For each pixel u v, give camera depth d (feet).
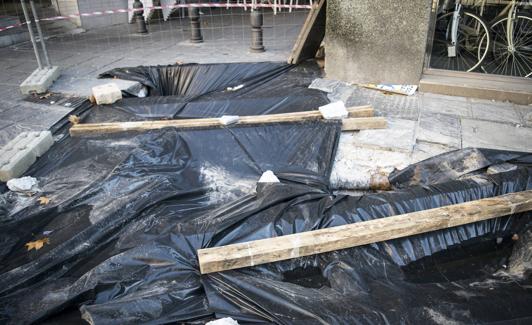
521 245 10.96
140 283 9.74
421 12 18.20
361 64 20.25
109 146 15.10
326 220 11.10
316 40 23.45
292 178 13.56
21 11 35.12
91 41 30.53
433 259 10.76
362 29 19.54
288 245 10.07
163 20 37.93
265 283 9.54
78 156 14.84
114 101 18.90
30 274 10.08
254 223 10.96
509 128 15.89
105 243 11.19
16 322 8.96
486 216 11.18
